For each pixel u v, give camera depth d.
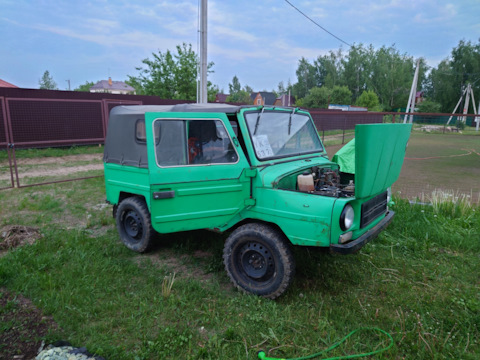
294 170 3.78
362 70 62.84
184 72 23.41
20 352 2.77
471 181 9.98
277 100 72.94
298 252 4.47
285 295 3.65
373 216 3.76
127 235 4.88
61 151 14.78
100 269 4.12
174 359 2.73
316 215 3.19
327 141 20.11
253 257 3.66
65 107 15.22
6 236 4.99
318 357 2.80
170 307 3.38
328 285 3.90
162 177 3.38
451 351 2.86
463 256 4.68
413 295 3.73
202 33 10.20
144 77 23.80
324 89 50.41
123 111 4.68
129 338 2.97
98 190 8.37
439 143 21.70
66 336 2.97
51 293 3.52
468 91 47.25
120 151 4.68
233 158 3.63
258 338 3.01
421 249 4.87
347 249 3.12
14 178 9.72
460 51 56.72
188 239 4.96
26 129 14.15
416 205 6.42
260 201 3.59
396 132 3.44
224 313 3.34
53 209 6.69
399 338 2.99
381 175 3.46
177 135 3.52
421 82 63.97
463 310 3.43
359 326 3.18
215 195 3.58
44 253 4.48
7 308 3.33
